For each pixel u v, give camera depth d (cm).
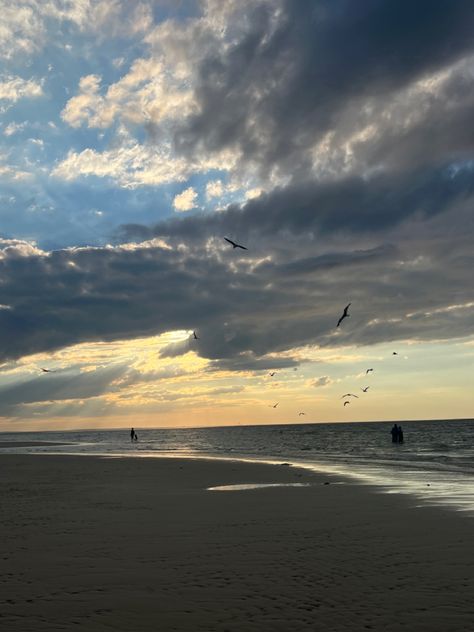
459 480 2677
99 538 1335
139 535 1363
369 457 4916
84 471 3469
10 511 1817
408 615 767
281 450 6656
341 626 731
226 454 5684
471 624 730
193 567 1045
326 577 962
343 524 1468
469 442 8300
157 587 920
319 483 2573
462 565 1019
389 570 997
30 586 935
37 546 1257
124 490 2380
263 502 1928
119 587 923
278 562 1073
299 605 819
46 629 732
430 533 1323
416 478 2791
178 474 3134
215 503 1923
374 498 1991
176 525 1495
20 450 7500
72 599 862
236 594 876
